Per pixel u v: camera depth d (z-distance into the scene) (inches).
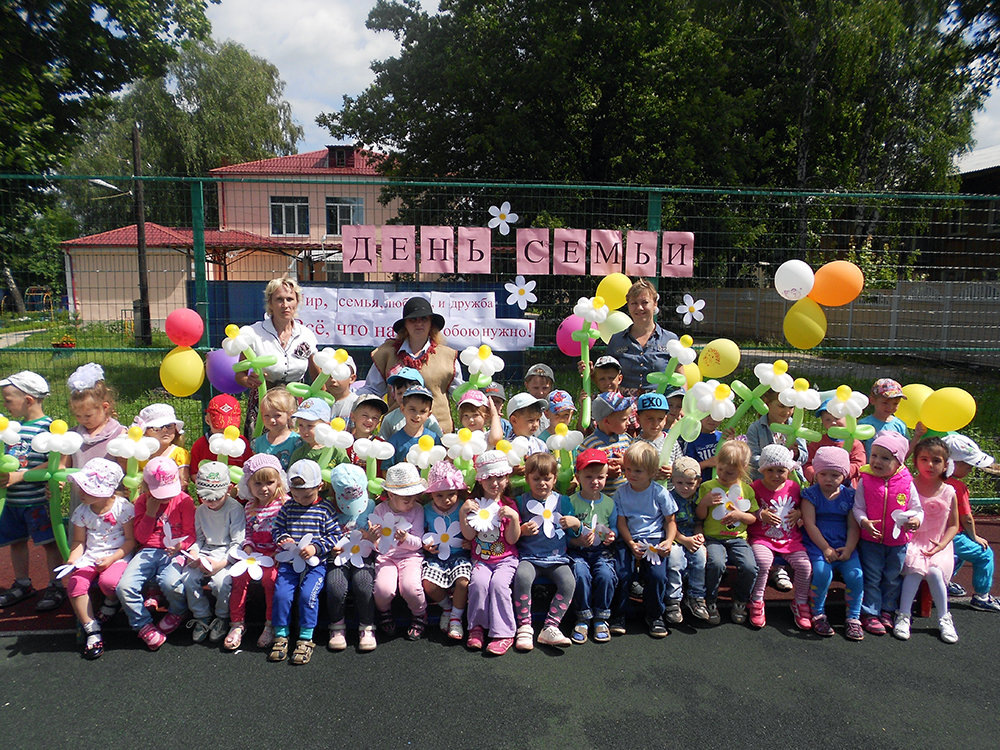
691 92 580.4
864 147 653.3
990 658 125.7
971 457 144.6
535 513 132.7
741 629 136.3
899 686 115.6
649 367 163.8
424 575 129.2
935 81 621.9
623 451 143.1
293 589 124.7
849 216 653.9
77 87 543.5
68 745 97.1
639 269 199.9
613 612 136.1
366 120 636.1
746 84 670.5
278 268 664.4
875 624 135.0
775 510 140.0
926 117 654.5
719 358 156.9
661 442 146.5
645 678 116.8
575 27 562.9
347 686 112.7
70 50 516.1
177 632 130.3
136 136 514.6
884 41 612.7
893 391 160.9
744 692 113.0
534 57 571.8
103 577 124.1
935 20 603.5
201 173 1123.3
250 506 129.5
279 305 151.9
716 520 139.5
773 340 414.3
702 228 391.2
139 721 102.7
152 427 137.4
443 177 611.8
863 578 137.5
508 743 98.5
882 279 439.5
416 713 105.4
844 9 607.5
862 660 124.3
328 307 206.8
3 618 136.1
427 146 623.5
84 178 173.9
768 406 156.4
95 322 359.9
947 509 143.1
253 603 143.4
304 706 106.9
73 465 139.6
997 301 446.0
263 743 97.8
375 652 124.6
